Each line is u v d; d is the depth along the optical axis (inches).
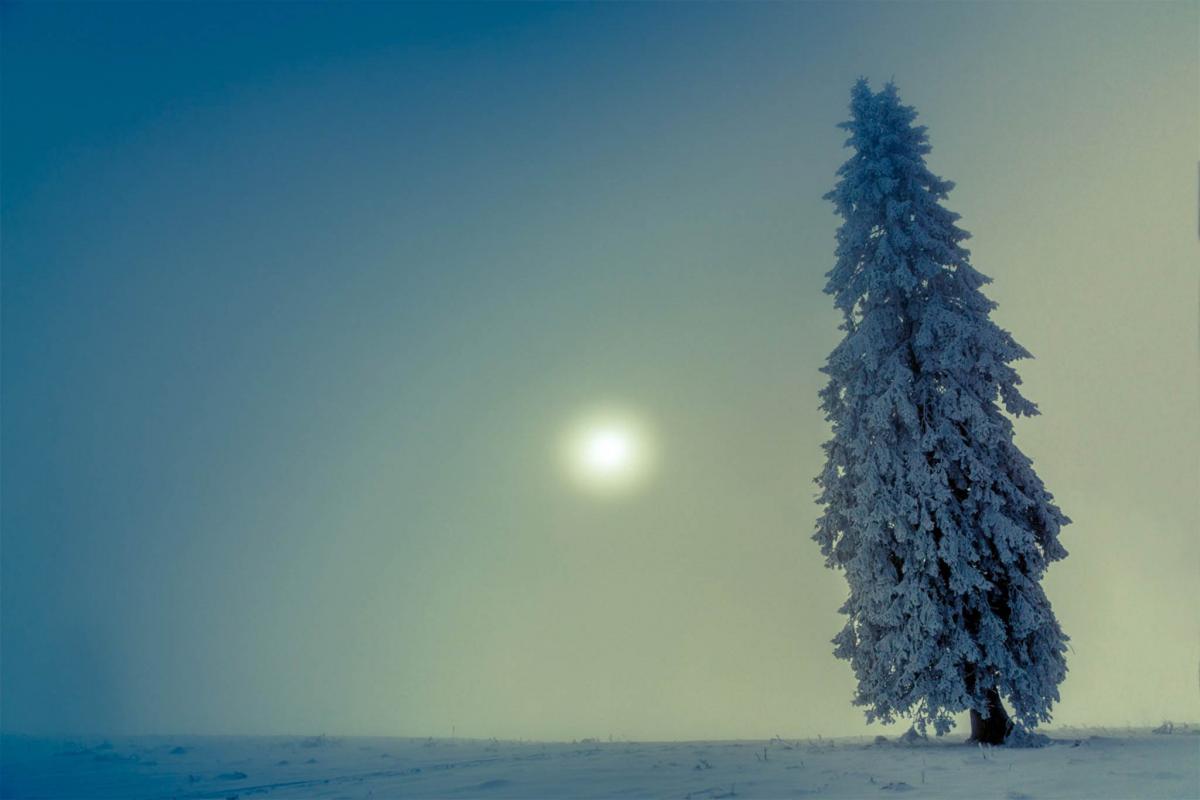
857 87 804.6
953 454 683.4
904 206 745.6
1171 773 394.0
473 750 761.6
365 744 874.1
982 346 705.0
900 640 655.8
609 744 792.9
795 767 512.1
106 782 580.7
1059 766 448.5
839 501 742.5
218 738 1011.9
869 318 742.5
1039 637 652.1
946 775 443.2
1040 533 692.1
